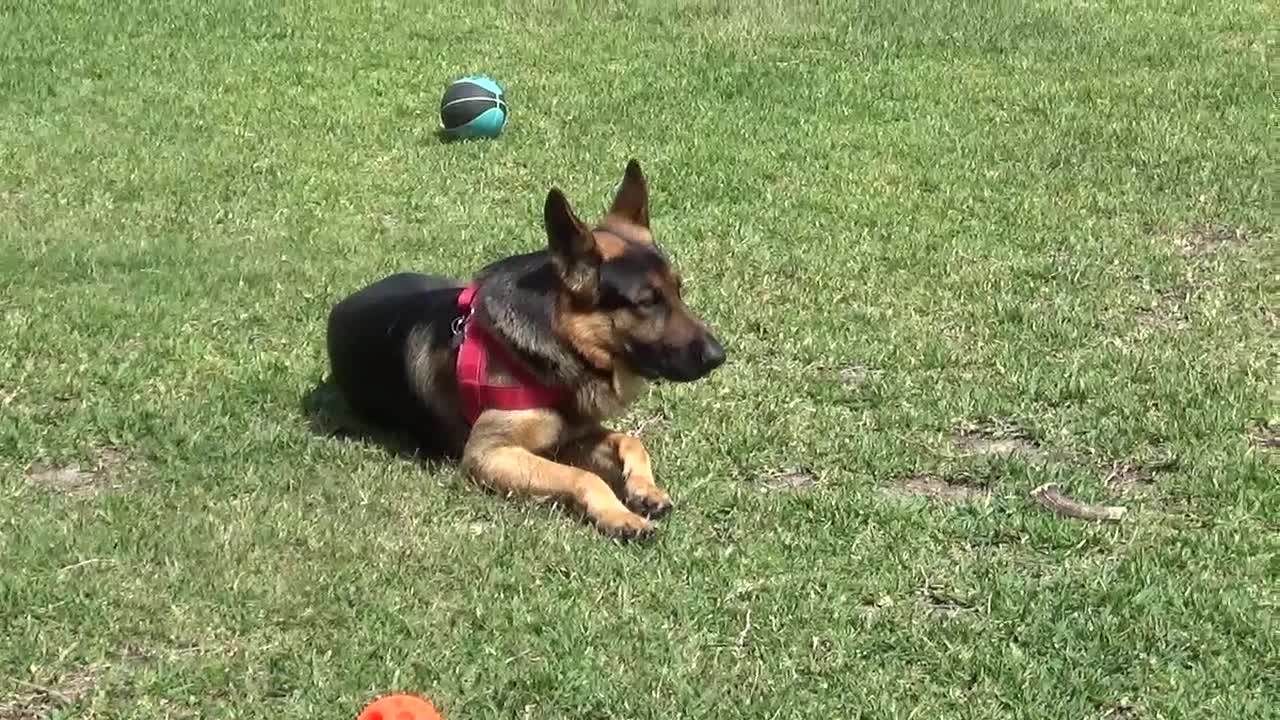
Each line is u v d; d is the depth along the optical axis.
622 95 7.24
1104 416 4.29
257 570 3.70
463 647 3.52
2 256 5.26
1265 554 3.78
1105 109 6.85
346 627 3.57
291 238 5.48
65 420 4.27
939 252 5.29
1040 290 5.01
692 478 4.05
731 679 3.46
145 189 5.90
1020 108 6.92
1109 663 3.50
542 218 5.66
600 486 3.91
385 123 6.80
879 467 4.11
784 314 4.84
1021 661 3.50
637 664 3.48
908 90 7.27
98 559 3.73
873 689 3.45
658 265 4.01
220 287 5.05
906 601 3.67
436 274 5.16
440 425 4.15
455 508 3.94
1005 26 8.48
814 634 3.57
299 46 8.20
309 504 3.96
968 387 4.42
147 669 3.47
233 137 6.54
